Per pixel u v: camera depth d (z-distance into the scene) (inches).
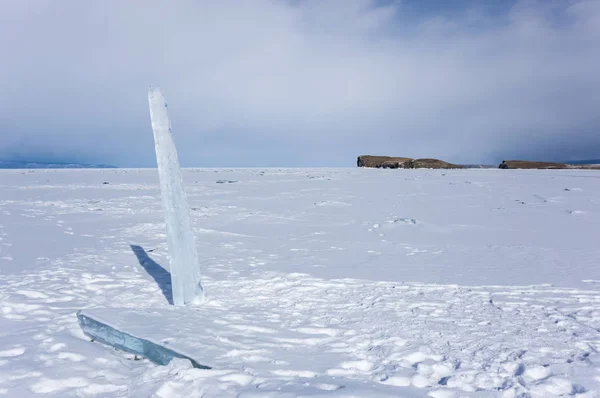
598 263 273.7
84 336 165.8
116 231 398.3
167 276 255.8
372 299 209.0
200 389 115.4
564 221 439.8
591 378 123.0
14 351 142.0
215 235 385.7
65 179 1062.4
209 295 218.2
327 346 151.9
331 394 109.7
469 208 538.6
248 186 847.7
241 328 167.9
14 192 733.9
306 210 534.9
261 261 291.3
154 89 204.1
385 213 507.5
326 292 222.5
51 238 361.1
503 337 157.6
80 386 119.6
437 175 1109.7
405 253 312.7
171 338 151.1
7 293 210.4
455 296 211.9
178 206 203.3
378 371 131.9
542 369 129.1
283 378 124.2
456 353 144.3
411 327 169.8
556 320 175.3
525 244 336.2
